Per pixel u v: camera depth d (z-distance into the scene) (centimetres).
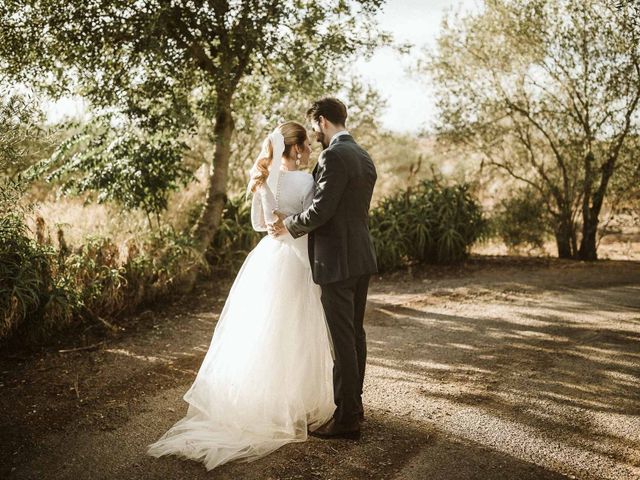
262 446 282
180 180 637
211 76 607
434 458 276
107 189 595
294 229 284
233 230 703
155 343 445
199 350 434
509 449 284
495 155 893
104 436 300
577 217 903
